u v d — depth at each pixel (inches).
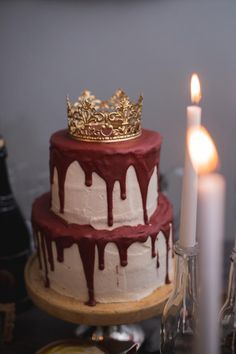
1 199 32.8
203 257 10.7
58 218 27.8
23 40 35.7
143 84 37.7
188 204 17.8
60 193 26.8
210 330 12.8
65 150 25.6
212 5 36.0
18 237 33.2
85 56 36.5
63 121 38.0
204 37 36.7
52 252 27.4
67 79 37.0
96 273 26.6
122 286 27.0
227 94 38.3
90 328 31.6
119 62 36.9
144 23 36.0
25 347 30.7
